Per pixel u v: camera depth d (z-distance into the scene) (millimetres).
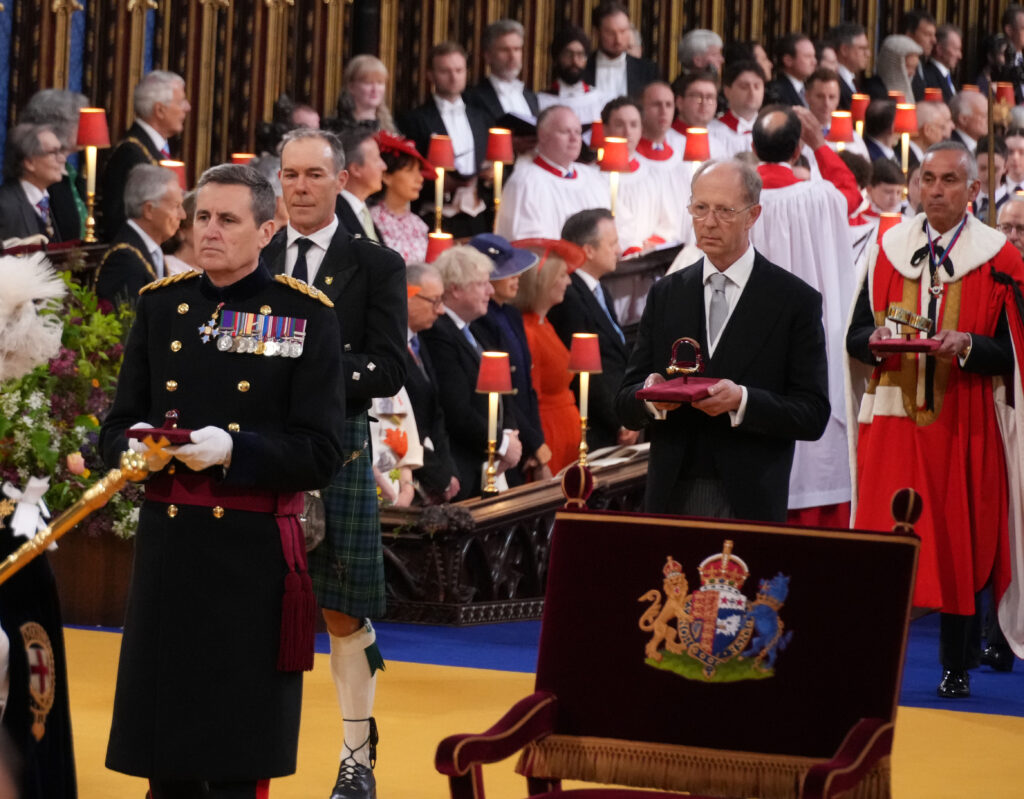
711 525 13445
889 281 24797
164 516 14984
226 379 15078
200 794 15203
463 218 44250
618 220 43469
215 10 46094
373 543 18328
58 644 14555
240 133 46812
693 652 13258
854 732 12523
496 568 31000
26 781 13953
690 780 13141
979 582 24359
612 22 49594
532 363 35812
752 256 19828
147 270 31469
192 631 14820
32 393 20250
